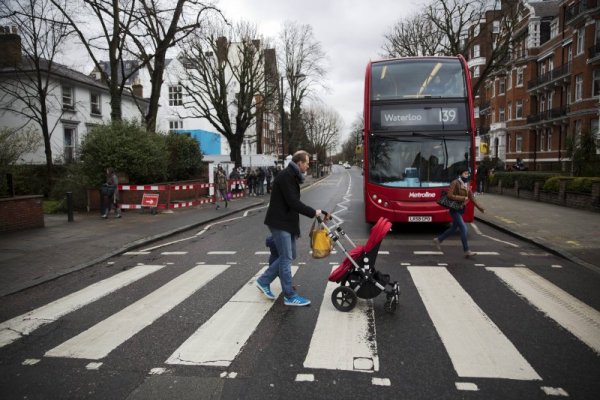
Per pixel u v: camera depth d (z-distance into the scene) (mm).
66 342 4535
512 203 18984
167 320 5141
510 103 44656
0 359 4164
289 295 5586
